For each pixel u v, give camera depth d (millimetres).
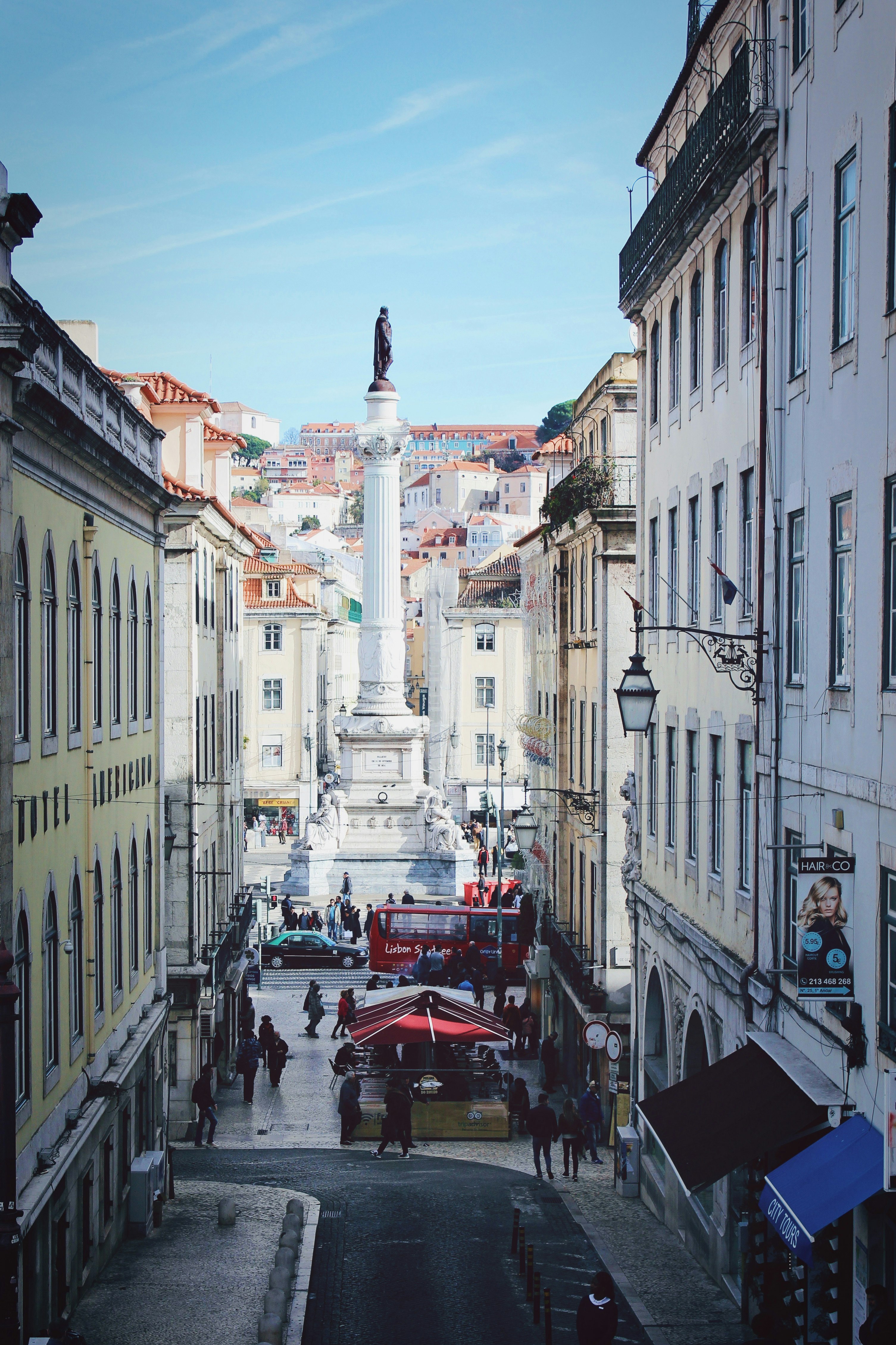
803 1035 16250
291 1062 39219
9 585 14805
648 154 27016
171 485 31516
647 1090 26281
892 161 13547
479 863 68625
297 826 84500
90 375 20047
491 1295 18578
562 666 40344
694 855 22969
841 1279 14305
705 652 20109
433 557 165500
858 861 14273
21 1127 15633
